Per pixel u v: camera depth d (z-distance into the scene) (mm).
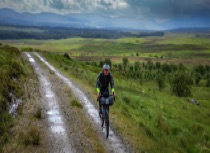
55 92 19562
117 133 11586
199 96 112375
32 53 60406
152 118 19047
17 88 16734
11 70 20078
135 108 20438
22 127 11375
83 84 24891
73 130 11555
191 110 34688
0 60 21875
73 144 9977
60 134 10961
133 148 10078
